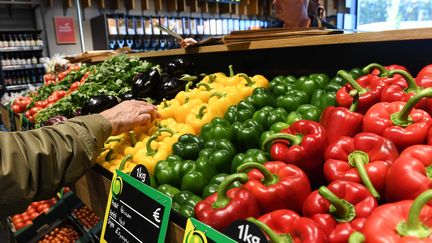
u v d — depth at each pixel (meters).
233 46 1.83
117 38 6.94
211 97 1.74
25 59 7.00
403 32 1.17
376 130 0.95
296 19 2.95
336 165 0.90
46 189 1.06
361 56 1.59
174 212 0.95
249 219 0.76
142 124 1.50
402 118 0.92
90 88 2.45
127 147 1.57
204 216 0.85
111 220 1.17
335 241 0.71
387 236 0.61
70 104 2.40
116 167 1.45
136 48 7.07
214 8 8.14
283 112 1.38
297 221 0.75
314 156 0.99
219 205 0.86
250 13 8.36
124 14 7.00
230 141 1.33
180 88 2.10
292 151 0.99
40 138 1.07
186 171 1.20
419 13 6.62
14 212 1.02
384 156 0.86
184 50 2.29
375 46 1.53
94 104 1.91
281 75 1.94
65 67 4.64
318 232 0.71
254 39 1.74
